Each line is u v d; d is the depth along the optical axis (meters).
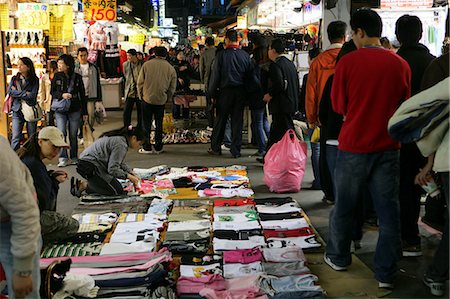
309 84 5.83
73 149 8.59
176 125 13.36
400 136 3.56
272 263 4.32
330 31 5.80
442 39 7.63
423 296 3.88
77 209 5.88
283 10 13.85
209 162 8.80
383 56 3.83
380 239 3.98
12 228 2.34
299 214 5.64
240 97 8.92
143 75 9.39
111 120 14.67
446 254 3.75
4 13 9.96
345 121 3.98
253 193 6.58
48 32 11.28
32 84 8.37
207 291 3.72
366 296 3.88
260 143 8.98
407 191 4.52
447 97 3.31
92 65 9.91
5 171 2.27
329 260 4.38
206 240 4.85
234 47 8.82
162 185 6.93
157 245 4.83
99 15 15.45
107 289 3.75
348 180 3.99
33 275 2.55
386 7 7.64
